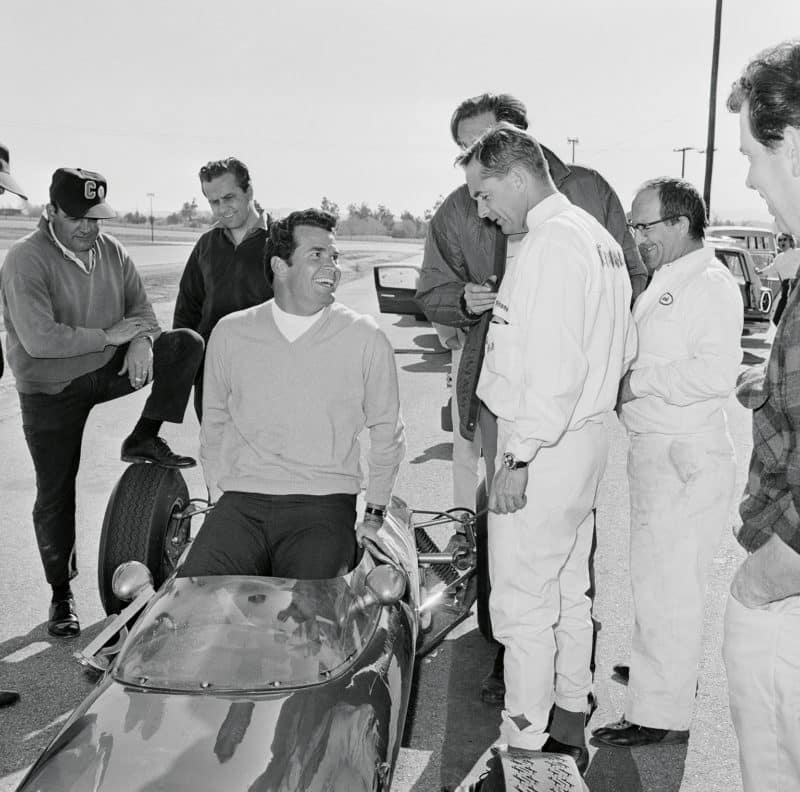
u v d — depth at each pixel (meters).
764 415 2.26
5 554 6.32
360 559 3.82
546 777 2.85
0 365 4.67
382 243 140.00
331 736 2.61
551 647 3.58
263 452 3.91
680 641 3.84
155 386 4.98
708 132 38.22
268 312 3.97
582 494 3.53
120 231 134.25
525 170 3.43
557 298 3.26
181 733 2.54
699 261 3.80
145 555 4.61
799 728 2.29
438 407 11.74
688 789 3.75
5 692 4.42
